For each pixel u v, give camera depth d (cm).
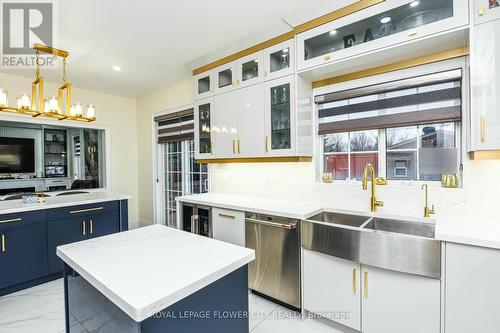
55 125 395
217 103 305
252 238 238
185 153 421
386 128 227
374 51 191
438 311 148
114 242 140
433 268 148
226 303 114
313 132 264
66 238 285
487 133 152
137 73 351
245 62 275
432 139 210
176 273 100
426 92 206
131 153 484
